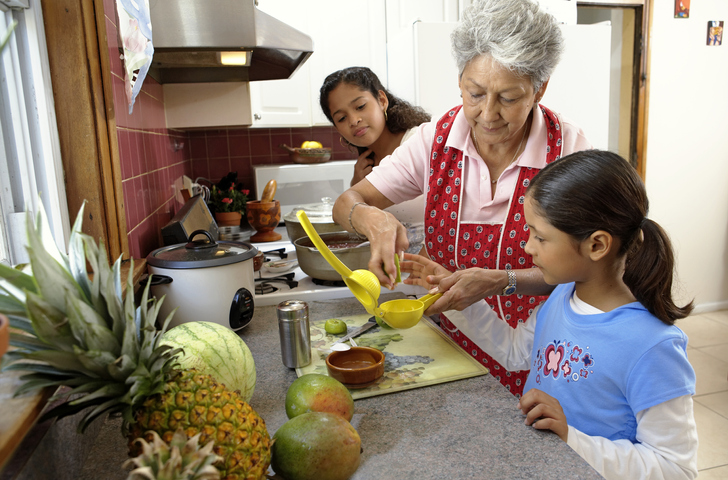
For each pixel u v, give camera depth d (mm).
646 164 3178
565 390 882
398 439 713
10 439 391
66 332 478
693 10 3070
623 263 850
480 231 1212
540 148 1133
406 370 920
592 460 720
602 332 830
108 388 520
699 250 3355
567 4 2402
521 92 931
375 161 1822
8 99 880
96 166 972
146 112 1511
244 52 1571
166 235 1290
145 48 1111
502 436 713
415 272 1122
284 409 804
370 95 1629
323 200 1954
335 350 948
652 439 762
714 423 2127
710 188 3314
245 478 540
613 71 3248
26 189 917
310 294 1345
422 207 1558
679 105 3164
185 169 2783
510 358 1208
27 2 863
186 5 1377
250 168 3111
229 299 1044
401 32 2551
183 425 526
